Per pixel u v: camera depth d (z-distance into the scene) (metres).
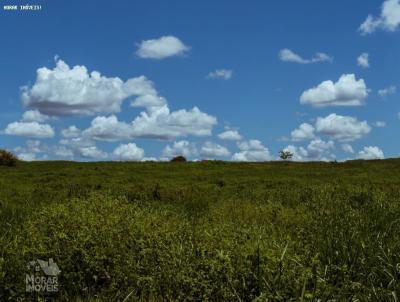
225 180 23.88
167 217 11.02
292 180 23.80
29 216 10.96
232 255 7.11
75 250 7.46
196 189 19.89
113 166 32.00
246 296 6.57
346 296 6.68
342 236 8.99
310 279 6.94
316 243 8.85
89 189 18.92
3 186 20.36
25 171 29.25
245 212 13.05
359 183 21.28
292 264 7.03
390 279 7.35
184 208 15.20
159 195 17.91
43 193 17.91
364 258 7.96
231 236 8.22
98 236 7.83
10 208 13.31
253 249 7.12
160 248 7.60
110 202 9.95
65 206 9.59
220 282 6.62
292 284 6.56
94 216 8.66
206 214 13.26
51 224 8.39
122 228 8.21
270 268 6.74
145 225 8.45
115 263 7.30
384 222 10.87
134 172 28.73
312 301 6.23
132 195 17.22
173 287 6.75
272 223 11.16
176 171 30.06
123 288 7.05
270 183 22.47
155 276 6.97
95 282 7.22
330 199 14.77
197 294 6.64
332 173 27.91
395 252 8.21
